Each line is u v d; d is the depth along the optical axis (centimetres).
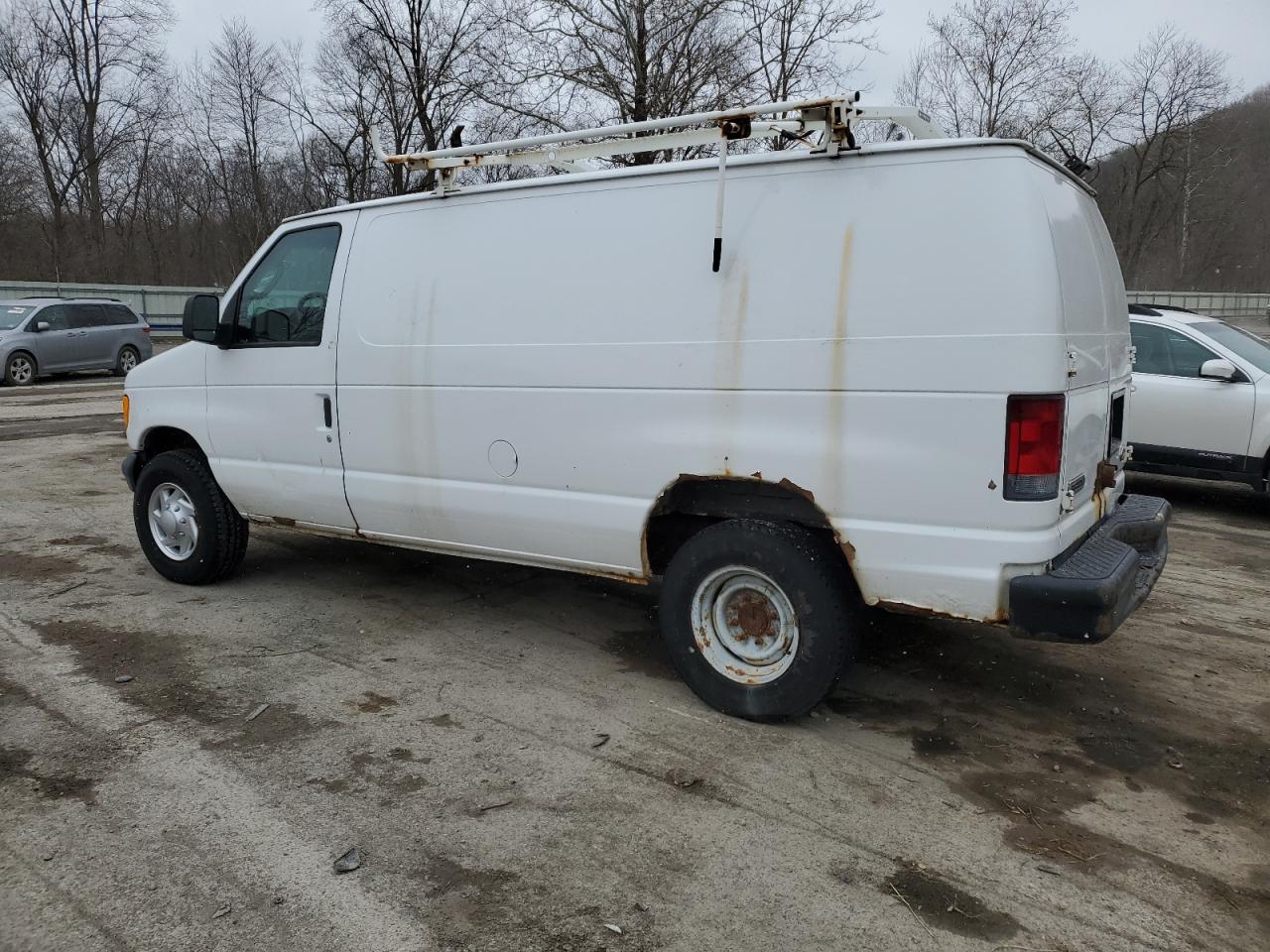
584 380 405
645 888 282
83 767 348
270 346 511
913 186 337
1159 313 841
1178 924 269
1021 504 324
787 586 368
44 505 789
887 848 304
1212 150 4553
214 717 392
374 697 416
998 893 282
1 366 1733
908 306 334
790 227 358
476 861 295
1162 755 373
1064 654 477
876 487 345
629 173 397
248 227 3991
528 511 432
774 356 359
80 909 268
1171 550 690
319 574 604
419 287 456
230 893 276
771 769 355
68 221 3988
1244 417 765
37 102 3847
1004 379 320
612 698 418
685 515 420
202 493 553
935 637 498
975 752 372
